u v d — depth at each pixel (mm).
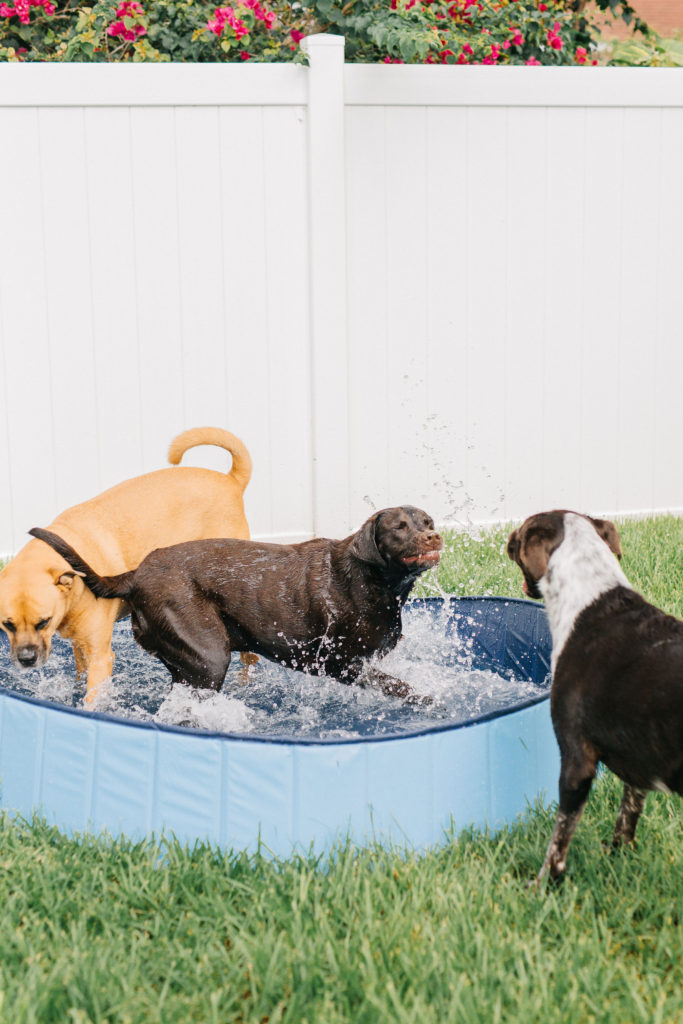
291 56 7719
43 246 6199
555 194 6793
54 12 7941
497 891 2906
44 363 6289
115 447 6449
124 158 6211
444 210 6656
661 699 2785
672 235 7016
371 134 6473
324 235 6391
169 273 6363
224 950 2631
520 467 7012
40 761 3324
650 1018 2393
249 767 3070
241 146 6312
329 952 2564
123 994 2473
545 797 3463
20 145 6082
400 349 6727
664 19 15711
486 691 4285
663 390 7156
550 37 8305
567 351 6965
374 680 4203
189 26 7656
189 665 3996
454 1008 2381
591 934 2717
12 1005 2434
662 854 3098
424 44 6785
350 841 3066
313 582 4090
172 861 3023
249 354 6520
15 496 6367
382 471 6820
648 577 5570
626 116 6809
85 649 4434
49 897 2855
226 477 5168
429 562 3988
